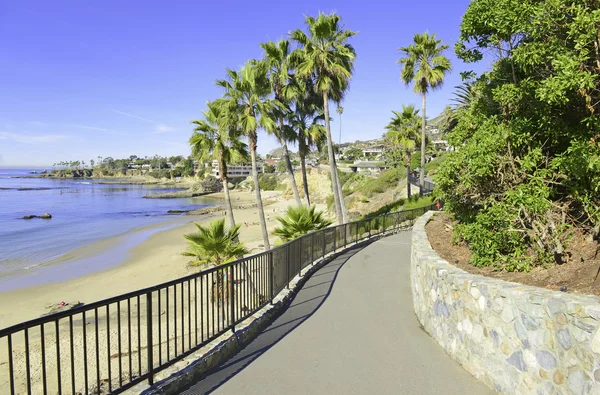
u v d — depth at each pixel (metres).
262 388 4.21
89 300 17.78
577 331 2.97
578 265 4.62
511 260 5.51
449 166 6.59
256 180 21.34
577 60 4.45
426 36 29.22
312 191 85.50
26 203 83.62
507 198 5.65
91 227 46.75
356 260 12.19
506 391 3.86
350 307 7.34
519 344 3.67
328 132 23.20
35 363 10.45
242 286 6.26
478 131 6.63
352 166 95.00
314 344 5.51
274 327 6.28
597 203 5.05
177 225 48.16
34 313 16.06
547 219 5.31
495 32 5.86
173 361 4.30
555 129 5.59
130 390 3.85
